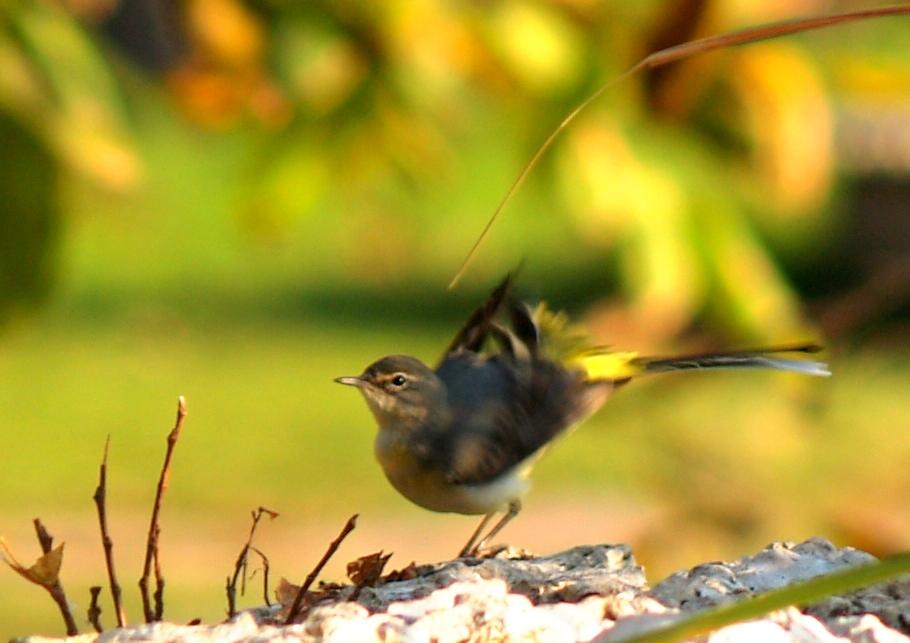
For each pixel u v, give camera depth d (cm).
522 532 2445
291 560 2269
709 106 1143
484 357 1127
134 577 2117
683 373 1159
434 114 1174
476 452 1091
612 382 1105
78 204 1184
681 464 1148
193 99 1203
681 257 1126
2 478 2750
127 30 1444
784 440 1148
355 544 2394
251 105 1198
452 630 633
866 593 741
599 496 2644
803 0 1148
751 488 1138
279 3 1188
